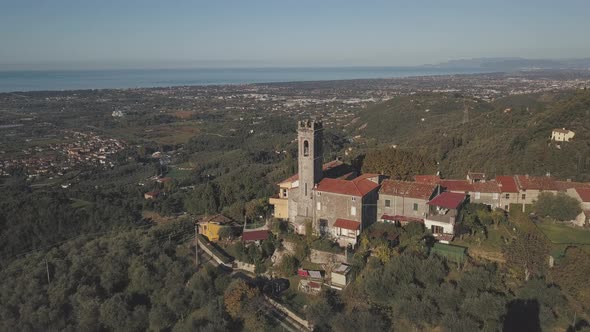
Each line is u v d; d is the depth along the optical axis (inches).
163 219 5270.7
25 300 3085.6
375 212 3447.3
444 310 2356.1
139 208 5762.8
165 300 2960.1
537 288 2385.6
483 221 3176.7
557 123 4975.4
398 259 2699.3
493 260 2746.1
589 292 2335.1
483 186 3580.2
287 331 2536.9
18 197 5684.1
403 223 3289.9
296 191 3543.3
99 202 5757.9
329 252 3070.9
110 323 2812.5
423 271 2583.7
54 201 5487.2
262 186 5009.8
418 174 4175.7
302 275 3014.3
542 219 3312.0
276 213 3745.1
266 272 3120.1
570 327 2257.6
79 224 5211.6
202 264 3388.3
